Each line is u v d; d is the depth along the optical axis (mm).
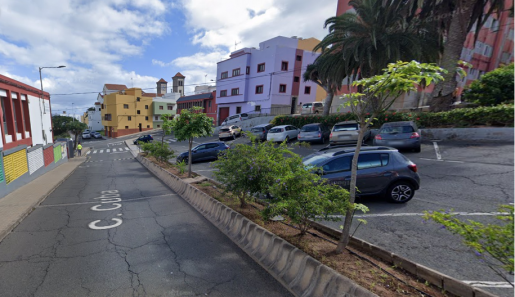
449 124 13133
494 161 8359
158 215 6594
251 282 3494
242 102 39219
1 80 13305
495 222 4664
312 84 37688
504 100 12922
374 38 13516
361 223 5094
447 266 3543
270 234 4164
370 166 6141
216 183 9164
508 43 31641
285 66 35062
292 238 4215
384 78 2928
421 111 16109
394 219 5207
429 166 8797
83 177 13977
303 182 3723
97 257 4309
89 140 58281
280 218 5219
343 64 16766
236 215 5238
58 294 3311
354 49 14523
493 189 6285
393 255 3354
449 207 5566
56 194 9508
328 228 4461
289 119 23484
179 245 4727
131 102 58188
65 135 46969
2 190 8820
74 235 5324
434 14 14297
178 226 5742
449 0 13586
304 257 3410
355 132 13414
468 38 26859
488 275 3301
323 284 3020
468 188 6543
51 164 17391
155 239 5023
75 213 6914
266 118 31422
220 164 6188
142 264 4047
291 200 3660
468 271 3406
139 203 7855
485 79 13703
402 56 14359
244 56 37562
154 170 14656
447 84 14047
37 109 18531
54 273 3828
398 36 14102
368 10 14414
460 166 8344
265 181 4969
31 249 4688
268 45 39156
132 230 5539
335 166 6188
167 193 9242
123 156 27453
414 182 6066
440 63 14492
